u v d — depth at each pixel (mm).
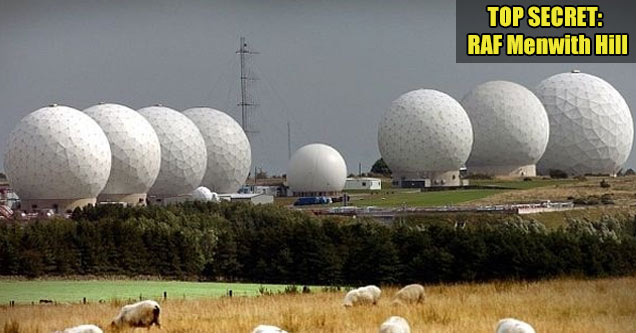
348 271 64938
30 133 115688
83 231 70438
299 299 46219
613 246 61562
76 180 115562
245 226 85188
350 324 34969
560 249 60781
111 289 57188
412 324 34688
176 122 139250
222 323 36156
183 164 138125
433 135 142750
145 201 129750
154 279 68062
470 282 58469
